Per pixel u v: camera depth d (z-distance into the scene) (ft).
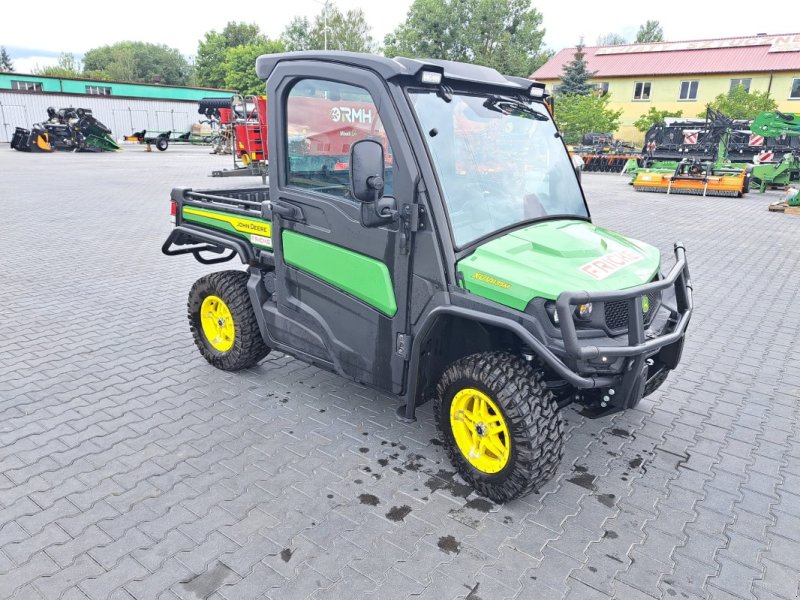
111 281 25.30
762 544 10.15
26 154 93.35
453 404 11.25
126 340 18.69
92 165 77.30
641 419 14.43
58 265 27.71
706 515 10.89
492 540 10.05
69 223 37.86
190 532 10.09
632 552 9.87
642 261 11.27
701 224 43.09
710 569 9.53
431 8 167.94
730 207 53.83
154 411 14.20
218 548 9.73
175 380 15.90
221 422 13.76
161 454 12.39
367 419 14.05
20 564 9.26
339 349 12.83
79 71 362.53
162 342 18.58
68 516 10.41
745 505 11.21
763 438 13.67
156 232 35.96
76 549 9.62
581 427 13.99
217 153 100.94
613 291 9.66
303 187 12.61
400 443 13.04
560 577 9.27
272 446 12.82
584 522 10.60
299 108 12.16
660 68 148.05
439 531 10.25
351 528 10.28
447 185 10.75
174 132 129.80
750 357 18.34
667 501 11.28
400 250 11.02
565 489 11.57
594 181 79.46
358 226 11.59
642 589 9.08
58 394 14.96
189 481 11.50
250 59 221.25
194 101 151.74
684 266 12.27
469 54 173.78
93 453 12.37
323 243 12.38
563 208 12.63
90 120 101.04
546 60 187.21
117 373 16.26
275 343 14.56
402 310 11.32
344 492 11.28
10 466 11.84
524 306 9.93
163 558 9.47
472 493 11.33
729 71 138.62
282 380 16.05
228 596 8.75
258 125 60.34
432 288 10.78
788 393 15.94
